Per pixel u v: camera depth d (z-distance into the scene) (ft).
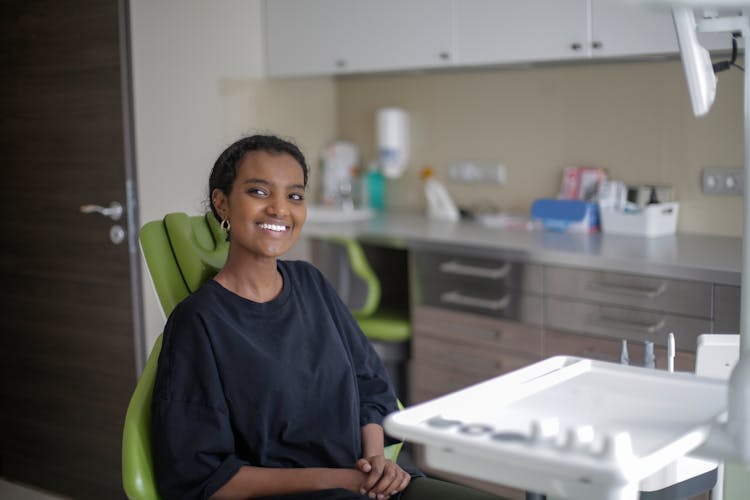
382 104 13.01
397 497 5.73
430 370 10.45
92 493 10.63
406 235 10.43
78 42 9.87
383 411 6.18
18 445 11.30
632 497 3.78
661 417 4.34
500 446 3.84
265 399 5.49
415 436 4.09
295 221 5.79
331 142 13.43
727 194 9.87
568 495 3.77
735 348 5.63
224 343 5.48
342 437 5.74
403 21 10.89
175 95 10.52
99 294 10.18
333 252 11.12
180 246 6.26
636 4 4.26
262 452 5.52
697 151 10.03
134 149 9.82
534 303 9.39
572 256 9.00
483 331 9.87
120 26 9.52
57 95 10.15
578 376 5.00
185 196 10.68
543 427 3.92
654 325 8.52
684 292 8.29
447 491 5.68
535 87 11.34
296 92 12.98
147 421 5.53
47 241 10.53
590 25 9.41
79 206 10.16
